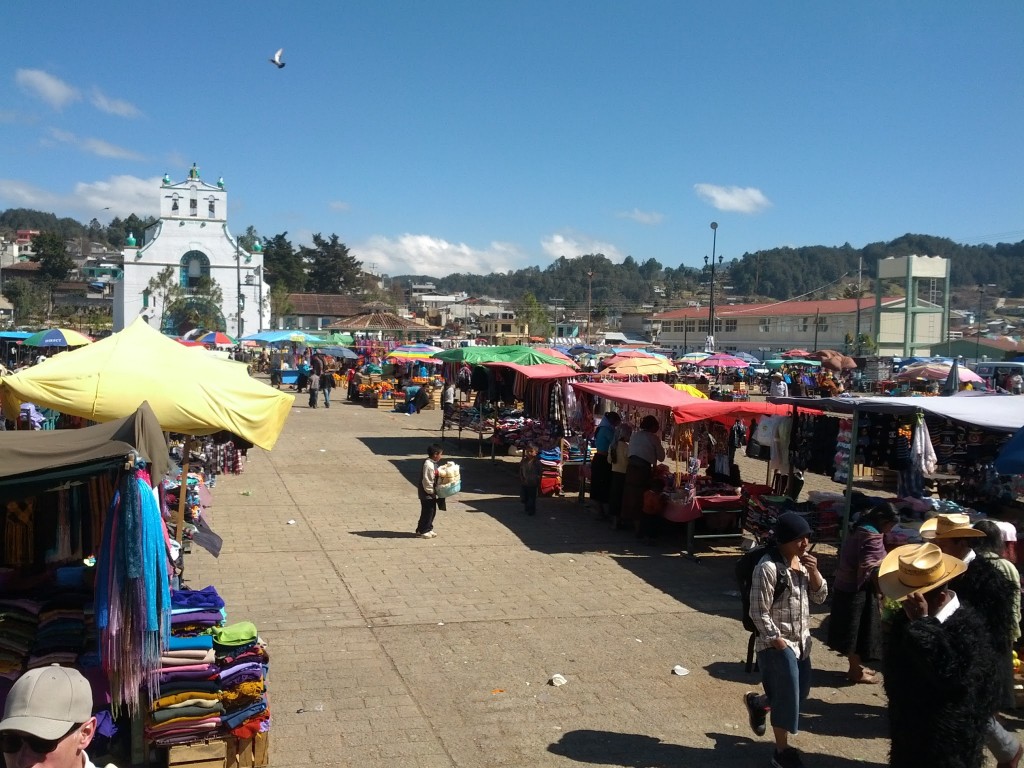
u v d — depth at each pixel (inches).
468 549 433.7
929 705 177.3
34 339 929.5
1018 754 196.5
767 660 207.3
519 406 815.7
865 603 271.3
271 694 248.2
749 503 421.1
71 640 206.2
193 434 318.3
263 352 2117.4
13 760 110.6
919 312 2305.6
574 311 5674.2
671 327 3484.3
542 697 252.7
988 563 207.5
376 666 272.7
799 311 2851.9
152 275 2822.3
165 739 199.5
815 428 413.7
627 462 473.4
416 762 210.4
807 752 223.1
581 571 397.7
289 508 526.0
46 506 235.9
